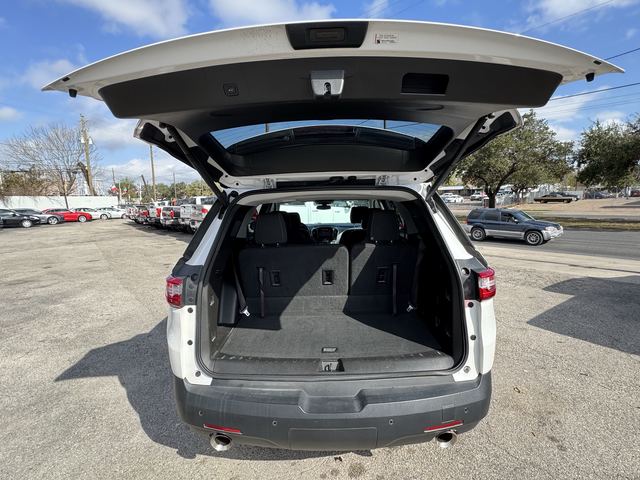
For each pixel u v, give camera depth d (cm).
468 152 214
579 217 2464
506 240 1434
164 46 117
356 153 206
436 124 175
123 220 3434
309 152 205
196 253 197
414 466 200
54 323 471
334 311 266
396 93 132
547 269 740
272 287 263
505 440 218
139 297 593
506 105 142
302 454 213
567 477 188
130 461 210
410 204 244
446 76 130
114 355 363
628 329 392
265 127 177
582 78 142
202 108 139
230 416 161
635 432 222
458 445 215
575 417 239
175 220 1778
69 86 136
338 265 262
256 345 212
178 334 178
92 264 933
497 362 318
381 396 162
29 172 3828
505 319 430
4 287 694
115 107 140
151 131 176
